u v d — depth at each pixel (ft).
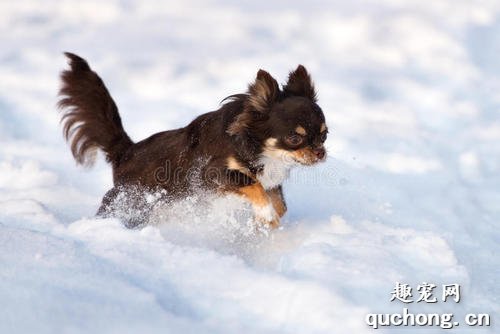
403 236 31.42
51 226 30.81
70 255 24.70
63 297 21.27
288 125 33.14
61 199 41.70
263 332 20.84
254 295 23.09
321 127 33.83
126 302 21.57
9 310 20.25
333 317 21.52
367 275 25.25
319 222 35.70
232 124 33.47
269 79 33.73
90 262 24.40
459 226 40.42
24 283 22.03
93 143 38.78
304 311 21.86
